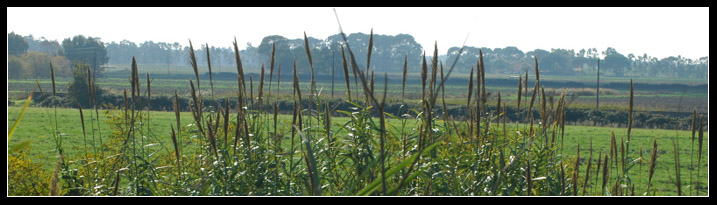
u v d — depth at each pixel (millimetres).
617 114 38969
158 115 32656
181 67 168875
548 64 163000
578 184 6578
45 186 6836
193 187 5504
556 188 5898
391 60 125062
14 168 6723
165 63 182250
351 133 5582
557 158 6266
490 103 6602
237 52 5770
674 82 127375
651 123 36688
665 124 35875
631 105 5777
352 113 5633
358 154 5504
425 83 5320
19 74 61844
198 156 6129
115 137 7020
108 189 6094
